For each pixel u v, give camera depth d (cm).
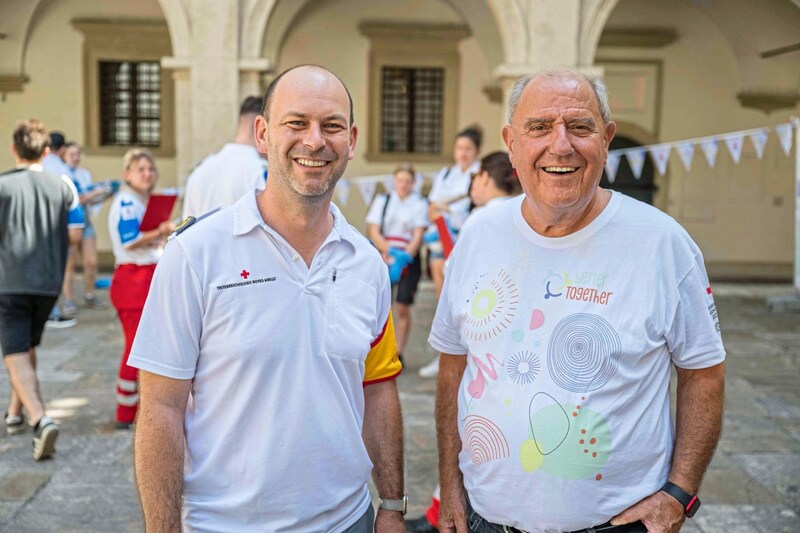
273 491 186
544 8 991
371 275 206
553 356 193
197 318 185
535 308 197
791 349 809
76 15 1309
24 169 461
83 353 729
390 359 219
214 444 187
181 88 987
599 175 192
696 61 1378
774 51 1312
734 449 500
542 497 192
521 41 994
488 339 202
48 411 552
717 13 1336
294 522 188
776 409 590
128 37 1311
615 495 191
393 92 1369
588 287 193
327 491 192
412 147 1384
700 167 1398
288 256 190
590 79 198
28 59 1312
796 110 1373
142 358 183
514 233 206
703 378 200
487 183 375
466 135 628
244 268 187
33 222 455
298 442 187
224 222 190
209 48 975
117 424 512
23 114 1323
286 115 184
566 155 185
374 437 218
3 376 631
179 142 990
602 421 188
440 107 1373
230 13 973
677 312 194
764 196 1398
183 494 190
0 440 486
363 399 206
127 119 1348
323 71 191
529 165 192
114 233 479
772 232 1403
